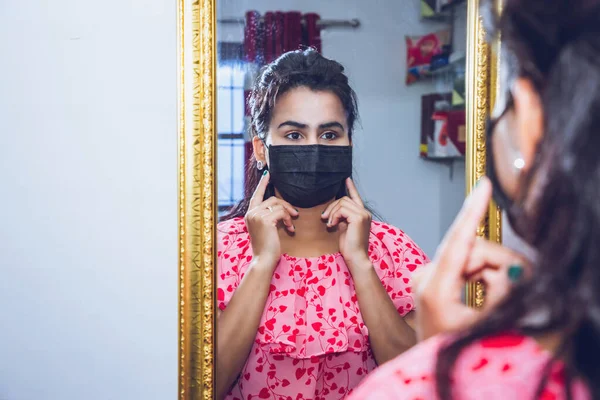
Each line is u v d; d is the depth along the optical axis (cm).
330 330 120
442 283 67
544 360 49
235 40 119
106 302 126
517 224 57
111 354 126
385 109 120
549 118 49
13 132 125
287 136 119
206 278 122
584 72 47
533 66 51
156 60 124
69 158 125
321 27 119
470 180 120
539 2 50
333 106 119
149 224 125
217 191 121
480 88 118
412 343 121
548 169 49
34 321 126
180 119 121
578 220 47
